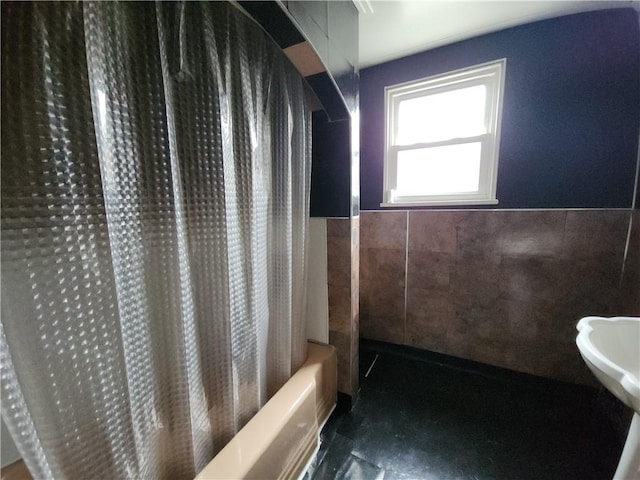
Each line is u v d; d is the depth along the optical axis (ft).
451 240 6.15
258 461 3.01
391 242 6.81
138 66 2.35
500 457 4.11
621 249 4.73
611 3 4.44
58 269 2.05
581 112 4.86
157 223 2.63
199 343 3.14
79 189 2.11
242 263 3.41
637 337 3.07
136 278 2.52
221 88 2.87
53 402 2.07
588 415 4.86
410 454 4.21
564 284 5.21
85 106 2.08
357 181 4.95
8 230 1.84
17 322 1.91
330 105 4.42
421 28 5.19
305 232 4.63
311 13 3.34
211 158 2.93
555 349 5.41
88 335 2.21
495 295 5.84
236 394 3.47
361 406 5.26
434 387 5.77
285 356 4.33
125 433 2.47
